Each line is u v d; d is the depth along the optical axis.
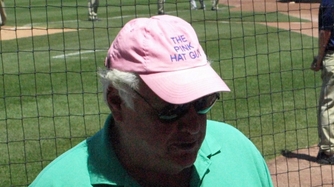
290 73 10.94
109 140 2.21
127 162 2.20
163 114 2.01
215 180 2.29
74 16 21.11
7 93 9.64
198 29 16.98
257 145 7.05
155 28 2.03
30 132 7.56
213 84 1.99
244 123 7.90
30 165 6.32
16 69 11.58
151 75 1.98
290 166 6.35
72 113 8.43
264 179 2.42
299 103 8.86
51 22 19.52
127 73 2.01
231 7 23.33
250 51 13.40
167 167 2.15
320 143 6.45
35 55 13.23
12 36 16.22
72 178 2.17
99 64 12.19
